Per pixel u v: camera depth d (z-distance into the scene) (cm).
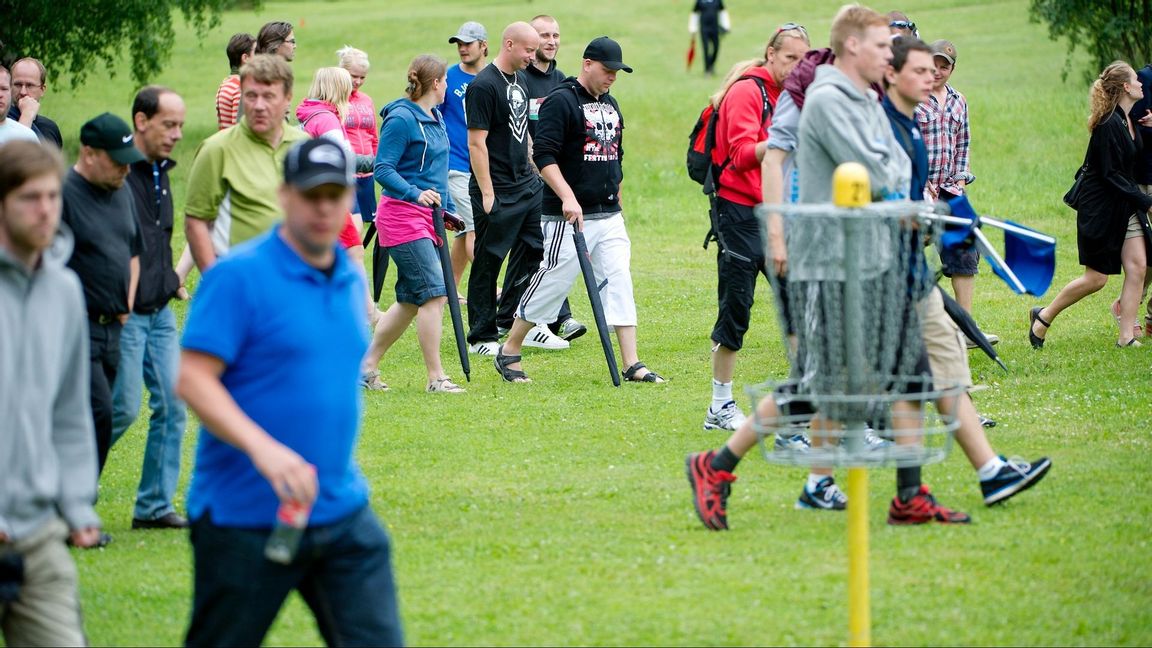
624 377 3634
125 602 2020
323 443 1444
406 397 3444
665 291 4903
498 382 3638
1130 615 1877
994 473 2345
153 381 2406
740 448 2261
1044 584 1995
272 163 2516
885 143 2211
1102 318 4234
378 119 9569
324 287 1451
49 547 1499
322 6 17188
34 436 1463
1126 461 2666
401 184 3406
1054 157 7125
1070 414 3056
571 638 1847
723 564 2111
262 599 1444
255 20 15788
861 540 1689
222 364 1406
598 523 2353
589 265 3494
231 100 4091
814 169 2208
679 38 13100
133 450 3048
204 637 1461
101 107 11006
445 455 2870
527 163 4003
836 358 1730
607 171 3594
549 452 2883
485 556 2189
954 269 3694
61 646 1503
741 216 2945
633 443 2952
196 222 2473
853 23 2166
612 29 13712
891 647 1786
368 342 1518
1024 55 10756
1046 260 2181
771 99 2934
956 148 3594
